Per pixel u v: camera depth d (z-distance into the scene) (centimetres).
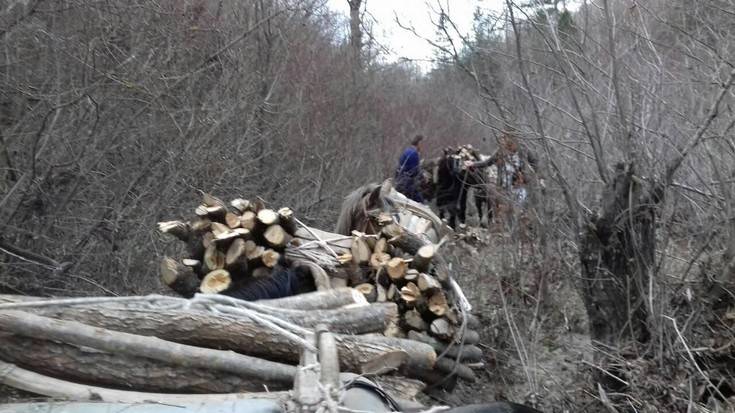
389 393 358
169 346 330
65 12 692
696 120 512
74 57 670
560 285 574
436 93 1500
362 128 1321
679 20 571
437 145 1450
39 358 317
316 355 329
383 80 1473
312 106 1170
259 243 540
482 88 549
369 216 613
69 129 679
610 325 491
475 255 659
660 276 490
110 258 680
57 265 614
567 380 505
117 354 325
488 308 589
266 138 976
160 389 330
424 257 530
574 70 518
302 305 437
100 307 344
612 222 486
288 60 1123
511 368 552
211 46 897
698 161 521
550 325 570
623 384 463
